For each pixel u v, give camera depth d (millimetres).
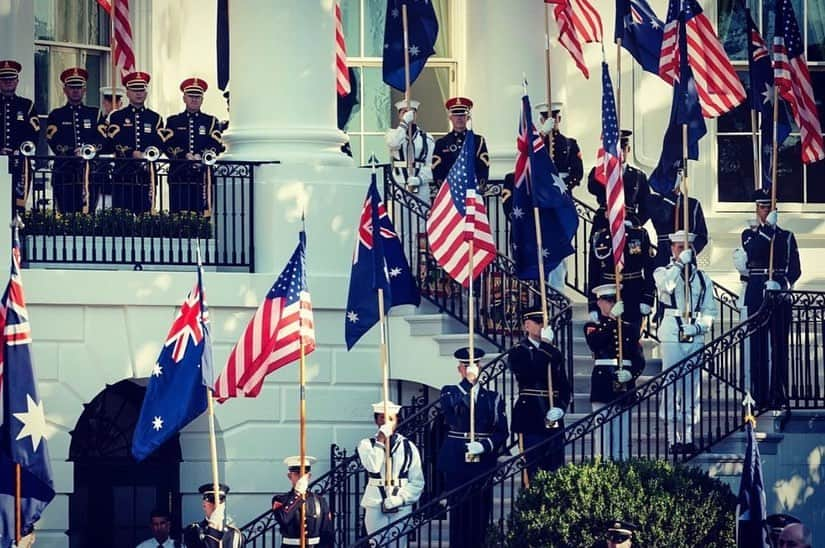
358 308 86500
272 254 95750
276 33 97312
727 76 98062
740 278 99562
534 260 88312
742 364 88875
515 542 81125
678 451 87250
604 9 109062
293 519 84750
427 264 94938
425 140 99312
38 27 106938
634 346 89125
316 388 95812
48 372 93312
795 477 88375
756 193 96312
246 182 96438
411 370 94875
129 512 99250
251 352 83188
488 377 87750
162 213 95000
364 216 86375
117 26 100625
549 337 85812
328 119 97875
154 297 93938
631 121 109188
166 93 109500
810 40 110125
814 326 89875
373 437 94375
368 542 83812
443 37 111688
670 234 96438
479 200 87062
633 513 80375
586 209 104875
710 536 81312
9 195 92688
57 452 93500
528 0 104938
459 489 84062
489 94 105125
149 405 80500
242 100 97812
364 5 111375
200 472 98062
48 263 94000
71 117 98125
